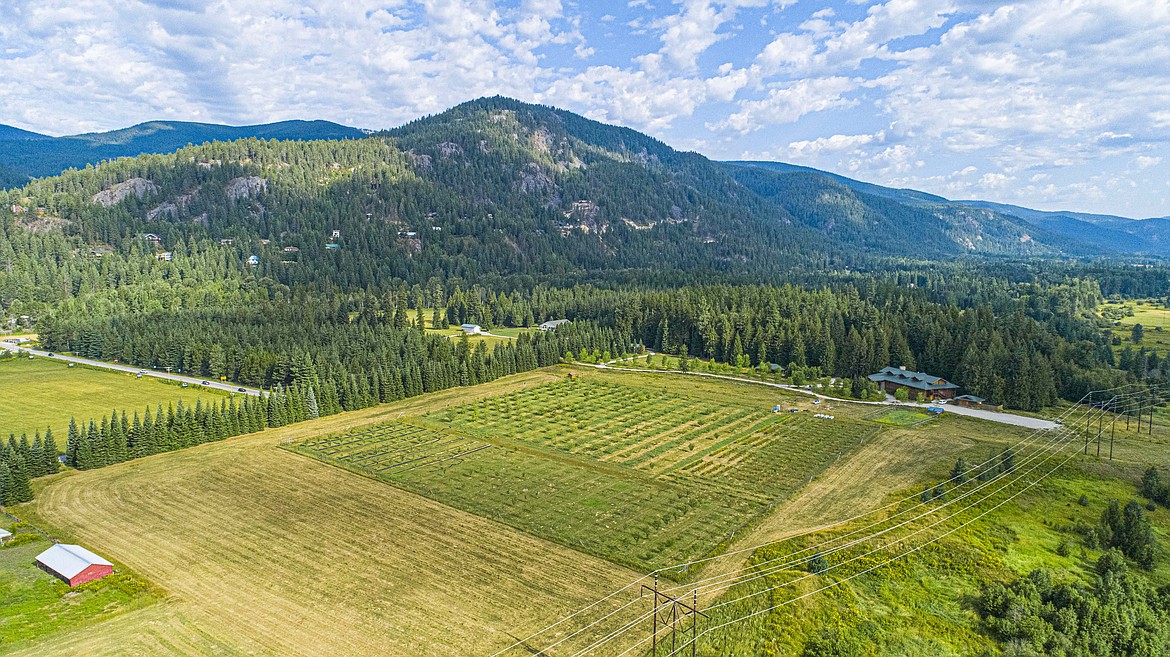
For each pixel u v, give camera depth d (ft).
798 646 198.49
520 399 503.20
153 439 369.30
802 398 505.66
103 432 352.49
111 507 297.74
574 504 301.84
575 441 396.37
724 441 398.01
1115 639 200.34
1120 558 243.19
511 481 330.13
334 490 317.63
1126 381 492.13
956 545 259.80
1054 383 486.38
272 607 217.56
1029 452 371.35
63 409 459.32
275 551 255.70
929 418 444.96
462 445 388.57
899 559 248.73
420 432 415.03
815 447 384.27
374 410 471.62
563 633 203.00
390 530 274.16
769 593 224.53
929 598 226.38
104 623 208.85
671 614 212.84
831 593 226.38
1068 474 337.52
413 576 237.04
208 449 379.35
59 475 337.52
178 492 314.96
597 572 240.53
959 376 515.09
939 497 305.73
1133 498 310.86
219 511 293.23
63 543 261.03
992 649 194.39
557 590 227.81
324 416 453.58
